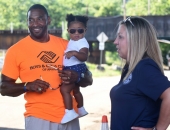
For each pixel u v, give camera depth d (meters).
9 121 10.27
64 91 4.53
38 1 67.88
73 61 4.66
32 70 4.55
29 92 4.57
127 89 3.63
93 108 12.39
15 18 64.69
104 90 17.61
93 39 38.69
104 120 4.28
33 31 4.59
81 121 10.14
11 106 12.80
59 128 4.54
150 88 3.52
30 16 4.61
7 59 4.57
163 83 3.48
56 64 4.65
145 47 3.65
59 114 4.52
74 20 4.78
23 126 9.57
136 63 3.62
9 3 64.69
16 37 41.28
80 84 4.81
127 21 3.75
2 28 63.09
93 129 9.16
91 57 41.59
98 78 24.97
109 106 12.79
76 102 4.87
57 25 67.25
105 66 35.53
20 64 4.57
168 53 45.50
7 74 4.55
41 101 4.50
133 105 3.62
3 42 41.44
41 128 4.48
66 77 4.46
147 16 34.84
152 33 3.70
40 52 4.59
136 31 3.66
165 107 3.47
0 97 14.98
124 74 3.88
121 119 3.68
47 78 4.56
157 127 3.55
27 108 4.59
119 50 3.79
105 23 38.16
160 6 52.25
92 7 69.69
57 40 4.79
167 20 34.31
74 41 4.75
